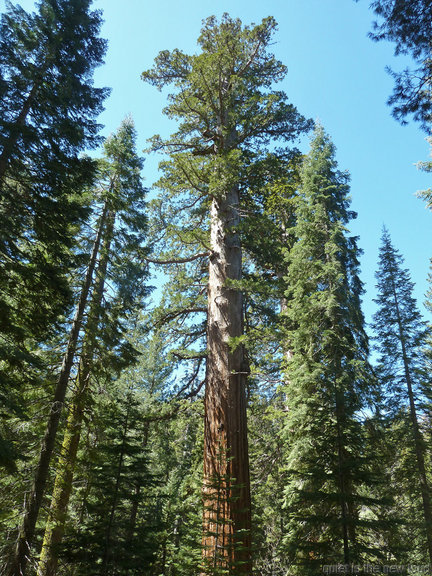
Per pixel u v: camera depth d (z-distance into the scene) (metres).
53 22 10.70
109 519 8.39
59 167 9.52
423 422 18.45
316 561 8.27
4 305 8.66
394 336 19.83
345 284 13.95
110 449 9.39
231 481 8.30
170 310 13.30
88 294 12.66
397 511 15.27
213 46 14.92
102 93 11.27
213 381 10.18
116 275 13.34
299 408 11.49
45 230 9.50
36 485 9.13
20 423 10.52
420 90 7.25
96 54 11.63
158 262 12.99
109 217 14.72
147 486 9.51
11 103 9.55
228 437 9.33
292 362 13.48
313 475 9.22
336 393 10.31
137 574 8.11
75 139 10.26
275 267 14.95
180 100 15.25
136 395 18.70
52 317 9.95
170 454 18.44
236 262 11.88
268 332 12.91
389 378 18.83
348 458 10.10
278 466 14.93
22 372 8.95
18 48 10.13
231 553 7.26
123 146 15.43
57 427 10.25
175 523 15.59
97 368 12.16
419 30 7.00
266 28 15.56
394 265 21.61
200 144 15.61
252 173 13.41
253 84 15.10
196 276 14.35
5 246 8.85
